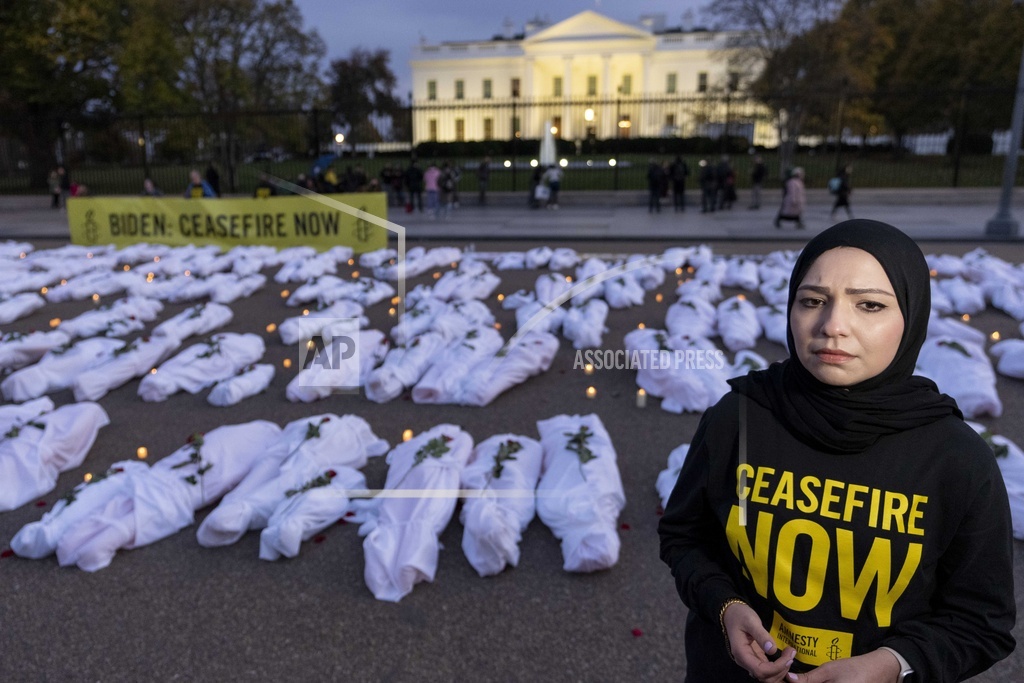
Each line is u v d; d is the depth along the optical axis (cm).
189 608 388
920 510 141
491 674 336
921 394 146
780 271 1155
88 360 774
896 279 140
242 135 2984
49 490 527
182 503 470
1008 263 1259
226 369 771
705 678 168
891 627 145
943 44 3359
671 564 171
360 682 332
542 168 2397
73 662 348
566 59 6062
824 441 145
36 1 2656
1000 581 142
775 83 2772
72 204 1608
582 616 376
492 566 409
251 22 3472
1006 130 3183
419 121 6388
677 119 5416
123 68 2947
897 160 3366
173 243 1592
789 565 148
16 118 2577
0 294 1156
